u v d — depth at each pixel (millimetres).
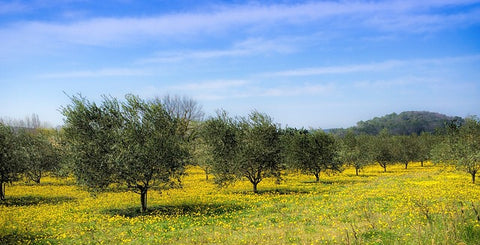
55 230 18047
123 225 19359
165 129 24266
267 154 33375
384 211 19047
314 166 43531
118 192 33375
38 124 94938
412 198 23047
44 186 40719
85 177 22203
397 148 64938
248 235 15078
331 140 46344
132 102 23672
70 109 22844
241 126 35219
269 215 20453
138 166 22344
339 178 47938
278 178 34781
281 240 13781
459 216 13789
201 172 61312
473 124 37250
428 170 57062
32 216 22156
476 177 40906
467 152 35250
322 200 25109
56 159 43344
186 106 64062
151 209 24234
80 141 22641
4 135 31094
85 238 16516
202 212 22922
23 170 32531
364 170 63844
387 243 12148
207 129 35844
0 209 24953
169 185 24281
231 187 38156
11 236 17266
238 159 32844
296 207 22703
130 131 22734
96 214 22734
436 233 12070
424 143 68750
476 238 11336
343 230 14414
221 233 16047
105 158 22141
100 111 23375
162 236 16266
